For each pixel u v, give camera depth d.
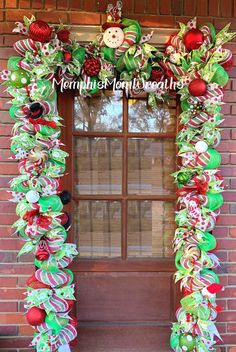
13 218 2.83
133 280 3.04
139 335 2.98
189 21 2.79
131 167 3.07
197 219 2.62
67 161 3.00
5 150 2.82
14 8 2.80
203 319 2.64
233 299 2.95
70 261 2.67
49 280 2.58
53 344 2.60
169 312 3.04
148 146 3.08
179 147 2.88
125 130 3.04
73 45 2.71
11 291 2.83
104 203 3.07
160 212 3.09
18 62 2.59
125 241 3.06
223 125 2.93
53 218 2.56
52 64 2.62
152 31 2.75
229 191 2.94
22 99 2.57
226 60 2.67
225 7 2.92
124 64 2.71
